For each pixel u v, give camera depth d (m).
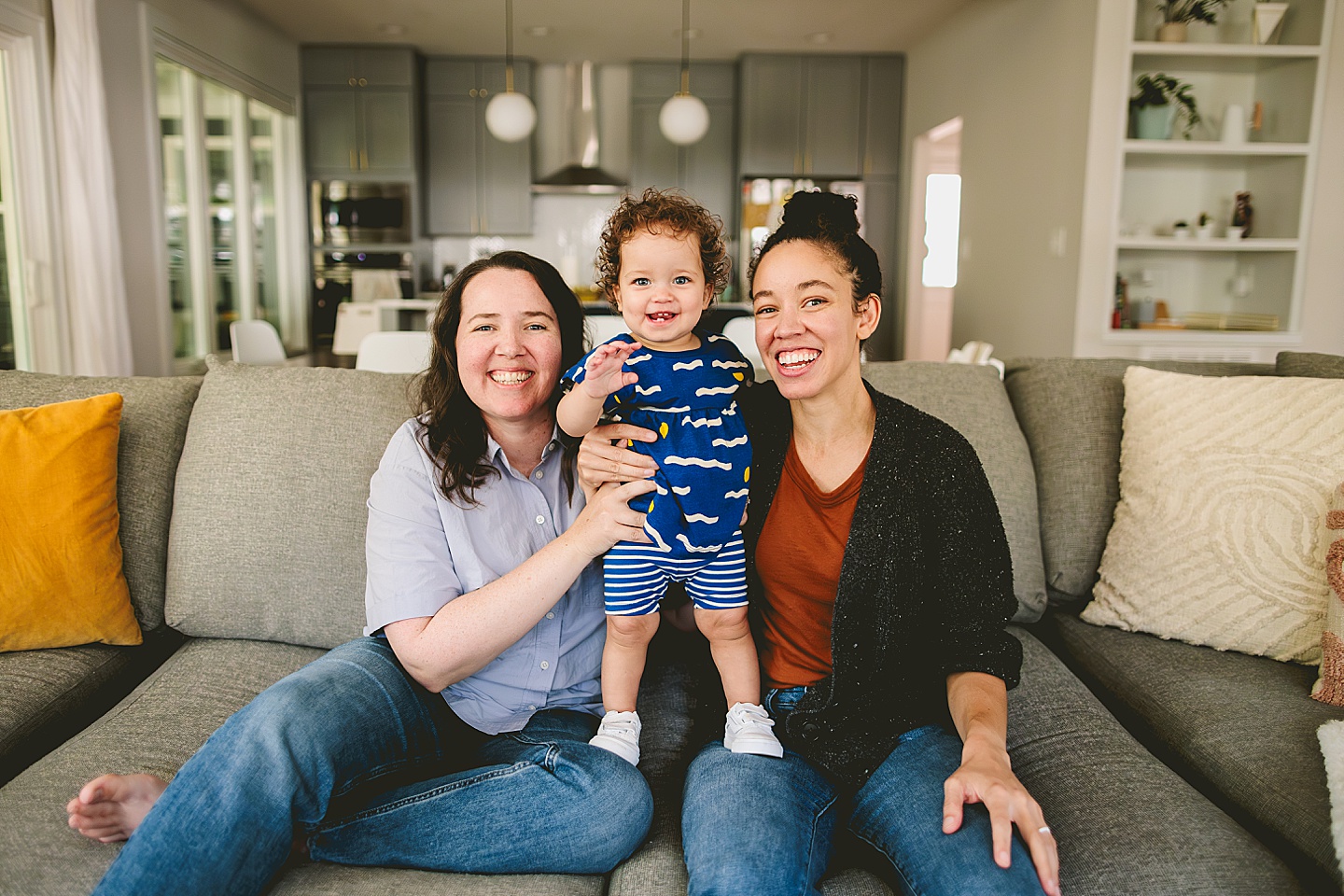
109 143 4.06
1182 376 1.71
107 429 1.59
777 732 1.24
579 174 7.28
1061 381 1.87
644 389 1.28
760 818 1.05
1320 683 1.33
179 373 4.93
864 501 1.21
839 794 1.19
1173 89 4.09
